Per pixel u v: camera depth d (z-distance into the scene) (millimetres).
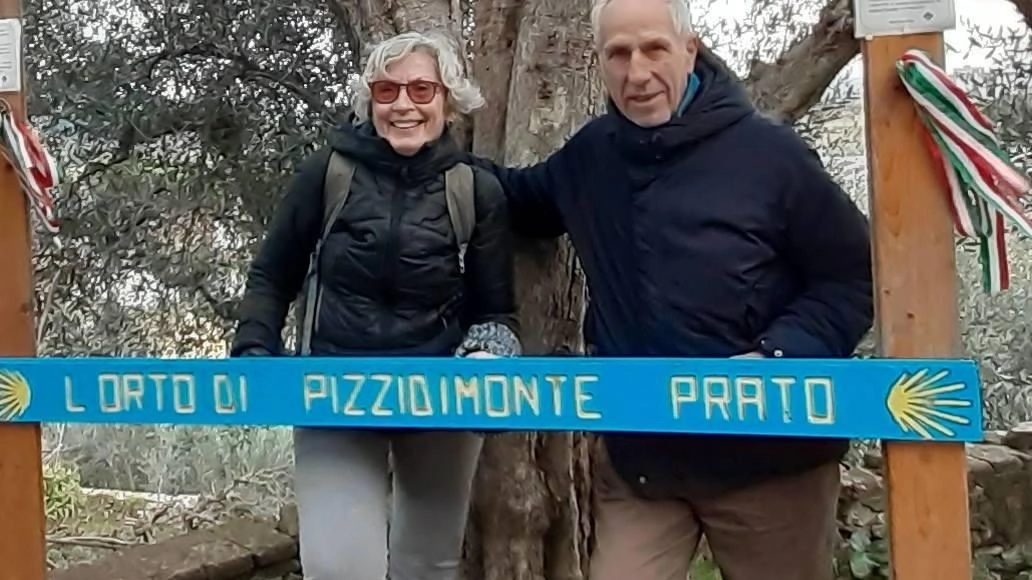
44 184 2330
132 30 4777
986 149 1856
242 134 4789
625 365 2041
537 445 2893
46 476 7086
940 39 1944
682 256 2088
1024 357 5660
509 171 2449
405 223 2232
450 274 2281
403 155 2232
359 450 2273
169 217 4953
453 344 2328
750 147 2074
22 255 2422
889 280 1973
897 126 1965
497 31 3096
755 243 2070
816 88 3396
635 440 2207
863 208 4863
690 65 2117
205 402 2236
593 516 3016
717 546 2250
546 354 2721
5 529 2406
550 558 2918
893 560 1977
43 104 4711
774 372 1971
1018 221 1829
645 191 2129
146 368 2264
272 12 4688
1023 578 4562
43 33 4715
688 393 2012
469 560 2896
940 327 1954
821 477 2191
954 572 1941
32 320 2439
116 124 4770
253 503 5758
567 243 2787
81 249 4980
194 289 5039
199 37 4707
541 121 2795
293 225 2318
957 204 1905
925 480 1949
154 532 5781
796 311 2084
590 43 2854
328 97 4688
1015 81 4539
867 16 1971
